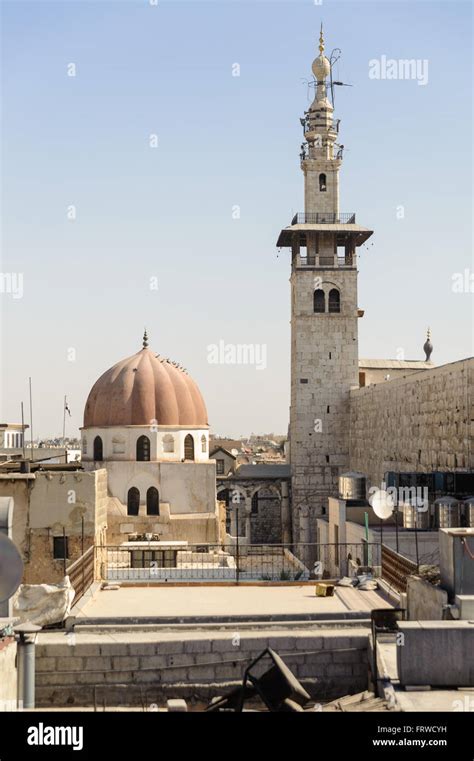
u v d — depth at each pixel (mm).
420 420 50406
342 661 19156
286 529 82250
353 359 77812
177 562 43500
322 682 19016
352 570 35875
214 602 23312
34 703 18219
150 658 18828
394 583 24875
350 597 24062
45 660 18734
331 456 77125
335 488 76688
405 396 54312
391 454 58500
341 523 42188
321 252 78750
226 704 15117
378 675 16922
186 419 58719
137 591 25453
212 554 45688
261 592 25078
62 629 20266
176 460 57594
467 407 41500
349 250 78938
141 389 57938
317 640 19188
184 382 60094
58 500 33281
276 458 141750
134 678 18750
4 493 33156
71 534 33156
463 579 17750
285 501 82562
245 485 82750
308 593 24859
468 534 17844
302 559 76312
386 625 18859
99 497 34938
